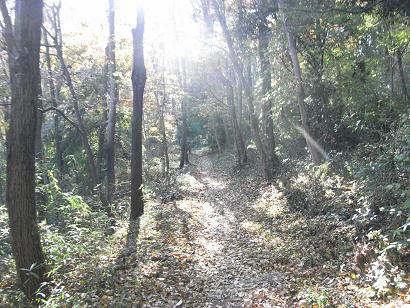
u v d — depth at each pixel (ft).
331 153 50.29
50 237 27.25
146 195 55.42
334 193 38.81
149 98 88.33
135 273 26.25
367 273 22.40
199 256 33.22
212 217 50.70
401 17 34.35
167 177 85.20
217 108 130.00
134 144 45.16
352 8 33.45
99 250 30.27
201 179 99.35
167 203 58.39
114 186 57.62
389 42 48.47
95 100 66.28
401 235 23.89
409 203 23.99
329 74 55.06
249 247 35.81
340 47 51.42
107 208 46.42
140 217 43.65
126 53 67.67
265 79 63.41
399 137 31.91
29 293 21.02
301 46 55.11
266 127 71.10
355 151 45.98
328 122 51.88
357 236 28.63
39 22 21.24
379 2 30.94
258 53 64.08
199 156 182.50
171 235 37.63
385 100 48.85
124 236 36.94
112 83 58.59
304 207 43.29
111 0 59.62
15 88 20.77
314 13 39.65
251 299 23.94
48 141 80.69
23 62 20.67
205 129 192.85
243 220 47.60
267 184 64.54
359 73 52.75
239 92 103.86
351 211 33.27
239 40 56.29
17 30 20.74
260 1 53.31
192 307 23.00
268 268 29.66
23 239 21.22
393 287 19.66
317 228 34.35
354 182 36.70
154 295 23.35
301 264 28.43
